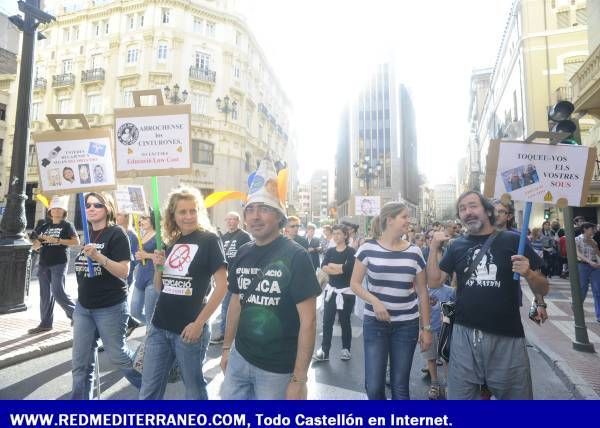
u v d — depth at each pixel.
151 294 5.18
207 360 4.96
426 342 3.11
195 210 2.98
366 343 3.21
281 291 2.19
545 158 2.97
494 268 2.59
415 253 3.25
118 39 29.06
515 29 25.30
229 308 2.67
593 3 10.69
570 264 5.55
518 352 2.50
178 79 28.55
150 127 3.43
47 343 5.03
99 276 3.20
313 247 9.62
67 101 30.28
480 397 2.61
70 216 26.77
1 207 24.62
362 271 3.28
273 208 2.29
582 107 10.13
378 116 67.25
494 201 4.55
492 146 2.98
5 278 6.54
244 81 32.97
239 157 31.47
